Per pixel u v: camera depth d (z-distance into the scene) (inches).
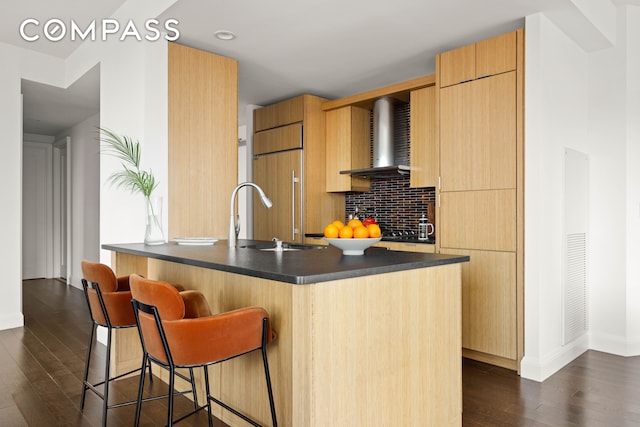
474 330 136.4
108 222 154.2
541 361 121.8
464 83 139.8
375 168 182.9
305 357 66.1
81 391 110.8
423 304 83.3
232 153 154.6
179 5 119.7
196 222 143.8
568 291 137.0
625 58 144.6
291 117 208.4
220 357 69.6
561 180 133.4
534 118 122.8
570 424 94.3
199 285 103.6
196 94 144.9
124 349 122.9
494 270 131.8
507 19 127.5
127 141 140.8
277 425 82.1
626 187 144.6
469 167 138.0
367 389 73.2
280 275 64.8
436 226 146.8
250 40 143.4
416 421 81.8
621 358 139.9
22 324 175.8
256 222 224.2
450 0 116.6
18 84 176.4
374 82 188.2
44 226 301.9
